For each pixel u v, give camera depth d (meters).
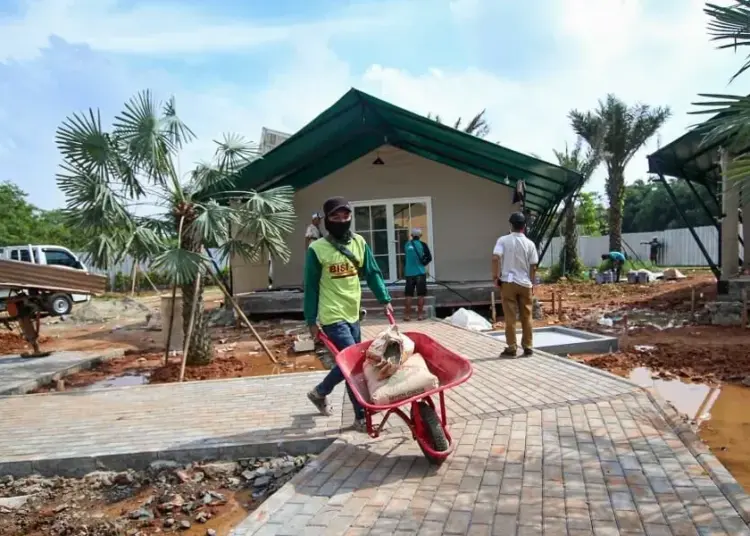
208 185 8.59
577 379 6.17
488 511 3.33
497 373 6.68
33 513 4.09
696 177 15.74
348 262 4.86
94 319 17.08
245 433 5.03
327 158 14.82
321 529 3.22
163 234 7.98
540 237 17.25
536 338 9.48
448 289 13.33
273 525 3.29
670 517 3.16
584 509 3.29
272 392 6.48
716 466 3.75
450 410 5.32
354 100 11.87
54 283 10.02
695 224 43.41
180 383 7.19
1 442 5.17
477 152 12.74
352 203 15.36
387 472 3.97
